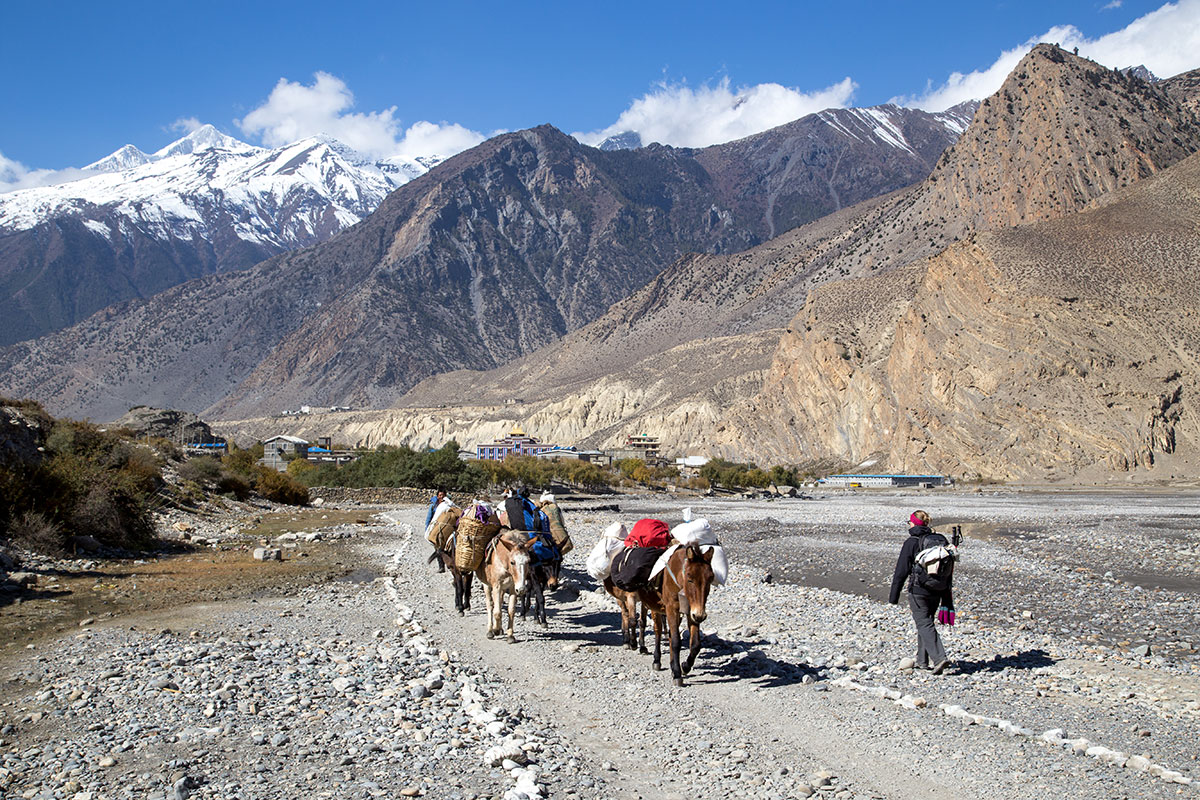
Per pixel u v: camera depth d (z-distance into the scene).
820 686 11.17
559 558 15.66
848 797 7.51
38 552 21.77
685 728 9.38
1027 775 8.11
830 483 123.38
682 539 11.38
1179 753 8.84
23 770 7.75
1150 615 18.67
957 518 55.84
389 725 9.09
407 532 35.69
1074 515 58.00
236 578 20.95
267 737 8.58
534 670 11.96
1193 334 111.25
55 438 32.41
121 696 9.98
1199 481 98.56
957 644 14.46
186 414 81.38
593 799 7.31
